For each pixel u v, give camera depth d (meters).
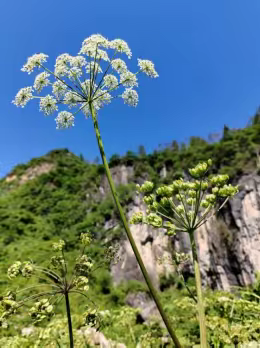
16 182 101.88
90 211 76.69
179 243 52.59
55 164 100.56
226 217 47.75
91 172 90.62
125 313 8.61
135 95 4.40
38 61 4.08
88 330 5.39
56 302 3.13
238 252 44.47
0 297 2.96
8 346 5.16
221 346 4.26
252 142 52.53
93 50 3.91
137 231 58.47
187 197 3.27
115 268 54.72
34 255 54.41
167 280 48.75
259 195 46.03
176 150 70.69
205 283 47.22
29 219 75.69
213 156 57.22
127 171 75.44
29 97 4.09
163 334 6.34
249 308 5.57
